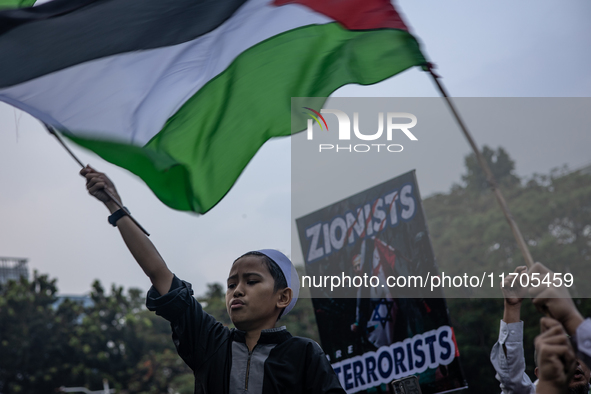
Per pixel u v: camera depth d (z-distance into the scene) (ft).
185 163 10.23
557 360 5.92
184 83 10.19
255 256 8.93
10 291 133.08
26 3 9.91
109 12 9.73
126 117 9.82
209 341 8.63
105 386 120.06
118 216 8.81
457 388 12.76
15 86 9.41
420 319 13.32
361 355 13.67
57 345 126.21
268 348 8.35
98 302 133.39
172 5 9.82
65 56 9.60
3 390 123.24
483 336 54.70
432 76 9.85
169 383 123.85
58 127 9.54
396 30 10.41
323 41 10.78
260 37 10.48
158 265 8.75
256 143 10.88
